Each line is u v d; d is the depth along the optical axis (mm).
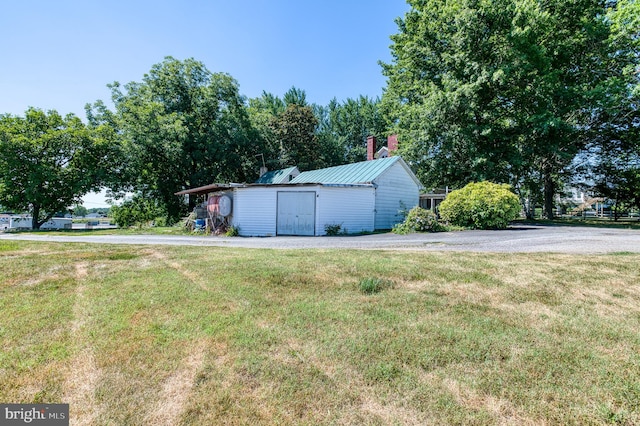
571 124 19344
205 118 27078
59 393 2025
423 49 19203
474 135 17453
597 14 18641
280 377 2197
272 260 6203
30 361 2398
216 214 15289
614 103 17156
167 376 2213
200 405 1906
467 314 3359
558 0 18000
